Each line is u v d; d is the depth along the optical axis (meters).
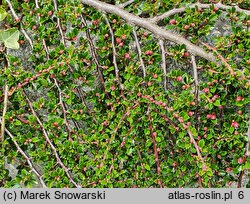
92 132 1.61
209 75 1.53
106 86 1.56
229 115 1.53
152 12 1.60
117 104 1.57
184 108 1.51
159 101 1.50
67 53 1.56
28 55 2.07
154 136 1.56
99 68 1.61
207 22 1.53
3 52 1.60
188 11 1.52
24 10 1.62
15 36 1.52
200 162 1.47
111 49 1.60
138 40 1.60
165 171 1.58
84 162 1.56
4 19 1.61
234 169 1.51
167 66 1.93
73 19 1.55
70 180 1.57
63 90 1.59
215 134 1.54
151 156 1.58
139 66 1.55
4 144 1.54
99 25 1.59
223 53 1.53
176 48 1.53
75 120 1.63
